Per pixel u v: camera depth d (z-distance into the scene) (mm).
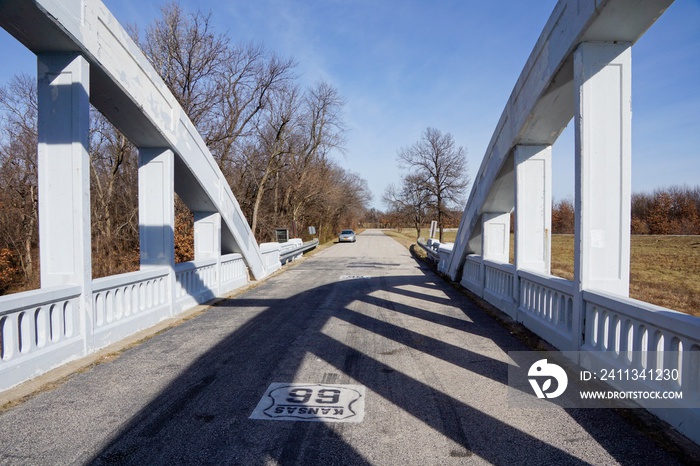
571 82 6305
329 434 3619
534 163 8203
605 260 5387
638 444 3439
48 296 5234
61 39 5570
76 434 3619
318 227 49812
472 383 4887
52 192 5859
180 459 3213
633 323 4293
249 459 3209
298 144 34906
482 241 11195
